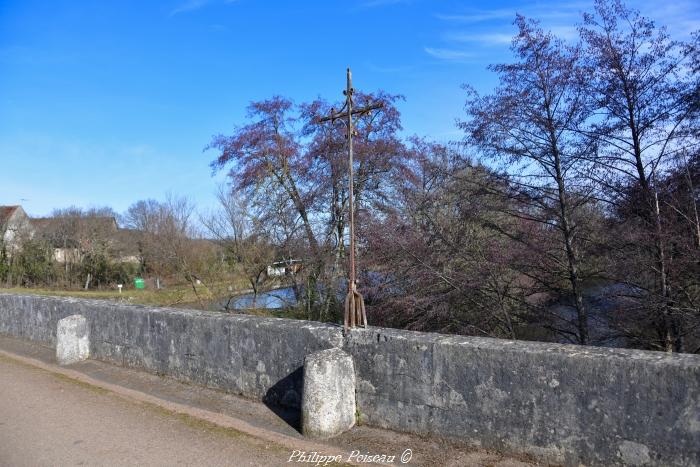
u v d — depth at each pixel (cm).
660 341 802
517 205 950
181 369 637
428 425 420
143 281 3294
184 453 421
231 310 1670
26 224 3809
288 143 1505
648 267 787
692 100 801
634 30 868
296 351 518
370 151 1291
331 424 440
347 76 525
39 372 728
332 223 1355
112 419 512
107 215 4000
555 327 962
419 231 1041
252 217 1591
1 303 1033
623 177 859
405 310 998
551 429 359
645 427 323
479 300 962
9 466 406
